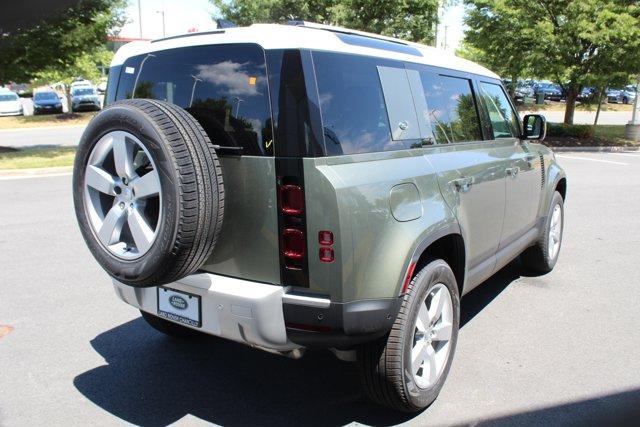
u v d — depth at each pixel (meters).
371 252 2.86
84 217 3.06
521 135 5.15
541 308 4.93
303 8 19.22
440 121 3.78
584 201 9.66
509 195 4.53
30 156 15.26
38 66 16.70
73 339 4.30
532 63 18.02
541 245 5.58
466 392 3.53
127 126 2.76
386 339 3.05
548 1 17.56
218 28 3.23
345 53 3.03
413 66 3.59
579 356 4.01
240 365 3.94
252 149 2.85
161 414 3.30
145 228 2.82
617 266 6.12
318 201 2.71
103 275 5.77
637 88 19.59
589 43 17.42
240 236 2.94
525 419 3.23
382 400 3.19
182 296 3.09
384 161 3.08
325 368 3.90
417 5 19.78
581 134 19.83
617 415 3.26
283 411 3.34
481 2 18.09
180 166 2.67
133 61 3.48
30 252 6.55
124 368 3.87
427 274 3.19
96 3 16.47
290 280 2.83
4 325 4.53
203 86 3.08
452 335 3.53
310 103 2.75
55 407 3.36
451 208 3.48
